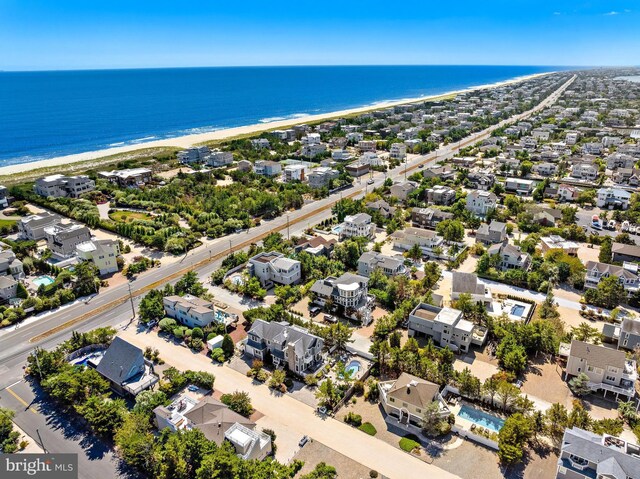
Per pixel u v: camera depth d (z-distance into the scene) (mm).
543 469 63688
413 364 81125
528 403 71562
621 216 160500
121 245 140750
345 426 72250
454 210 164875
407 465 64875
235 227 156500
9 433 68375
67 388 74562
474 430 69812
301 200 184000
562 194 186000
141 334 97125
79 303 110500
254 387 81125
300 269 119125
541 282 114688
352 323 100312
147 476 62688
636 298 105625
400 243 138250
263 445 65000
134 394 76688
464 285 108062
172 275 124438
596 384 78312
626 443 61969
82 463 64875
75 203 179000
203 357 89562
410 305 100812
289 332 87062
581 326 91625
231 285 114750
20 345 93312
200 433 62656
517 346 85688
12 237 152500
